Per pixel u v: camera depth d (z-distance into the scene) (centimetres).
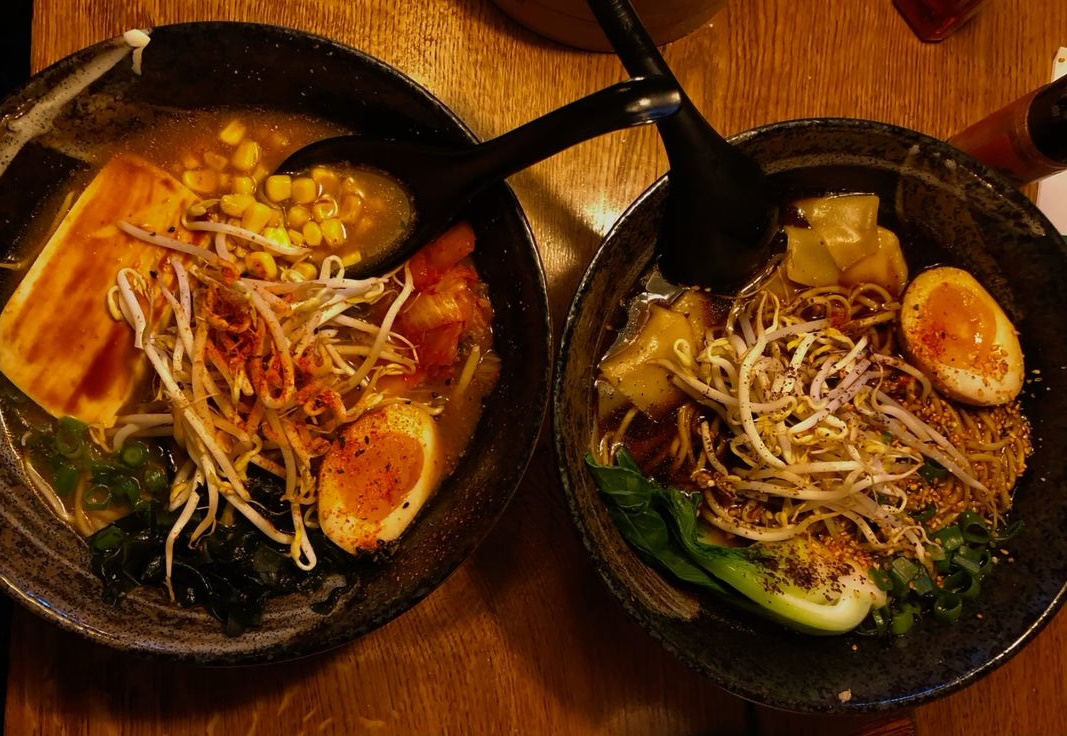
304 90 34
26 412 34
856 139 34
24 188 33
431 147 33
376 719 37
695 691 38
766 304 37
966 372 36
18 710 35
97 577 33
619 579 32
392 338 36
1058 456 36
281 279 35
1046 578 35
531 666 37
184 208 35
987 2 39
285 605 34
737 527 36
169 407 34
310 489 34
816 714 33
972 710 39
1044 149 37
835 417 36
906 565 36
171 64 33
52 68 31
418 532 35
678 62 39
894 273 38
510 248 34
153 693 36
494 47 38
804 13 39
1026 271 36
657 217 34
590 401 36
